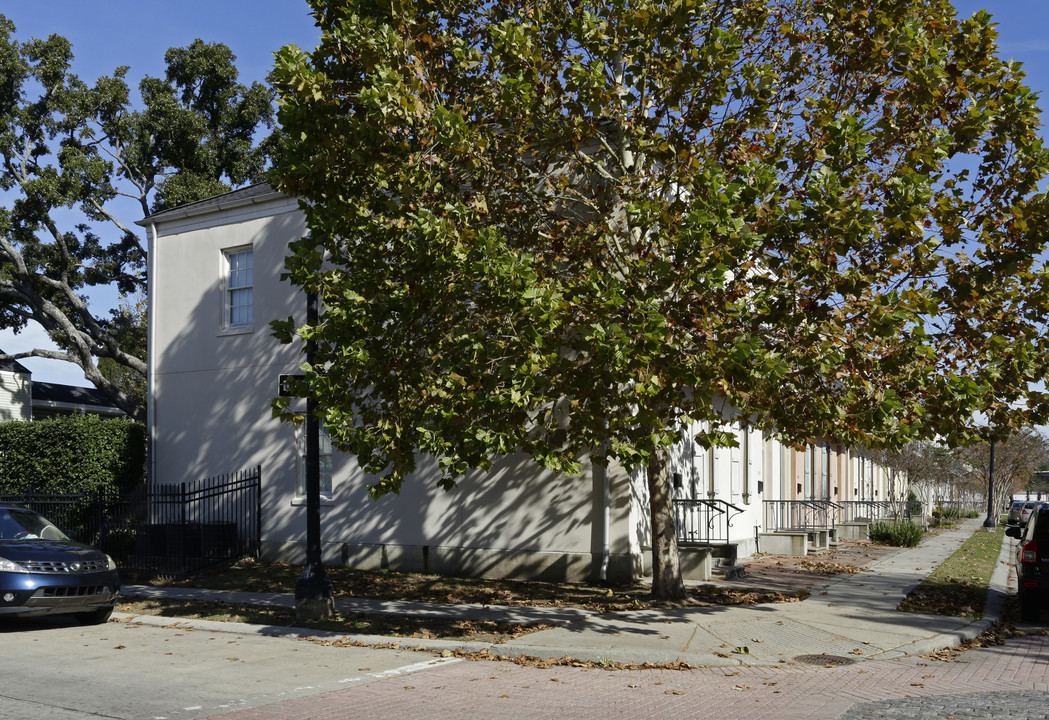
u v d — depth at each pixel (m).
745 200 9.90
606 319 9.62
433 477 17.48
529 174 12.64
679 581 13.48
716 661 9.73
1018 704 8.02
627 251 11.62
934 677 9.23
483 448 10.03
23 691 8.65
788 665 9.73
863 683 8.93
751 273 13.79
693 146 11.84
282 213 20.16
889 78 11.17
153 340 21.92
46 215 33.97
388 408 11.18
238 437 20.31
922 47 10.30
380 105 9.79
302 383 11.06
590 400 10.38
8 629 12.77
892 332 9.68
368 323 10.34
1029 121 10.58
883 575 17.12
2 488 22.34
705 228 9.34
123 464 22.50
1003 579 17.33
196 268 21.48
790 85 12.38
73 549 13.12
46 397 39.66
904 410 10.75
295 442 19.45
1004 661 10.12
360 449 10.57
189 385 21.25
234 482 19.27
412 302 10.25
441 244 9.62
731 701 8.17
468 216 10.20
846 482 34.22
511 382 9.51
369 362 10.29
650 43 11.44
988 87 10.67
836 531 24.80
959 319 10.95
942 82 10.36
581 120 11.70
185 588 16.47
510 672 9.54
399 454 10.77
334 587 15.68
